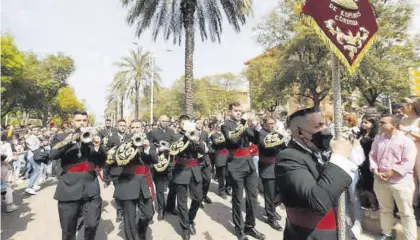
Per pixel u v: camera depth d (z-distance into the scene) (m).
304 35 17.11
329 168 1.64
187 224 4.61
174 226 5.25
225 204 6.58
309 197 1.60
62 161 3.80
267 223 5.35
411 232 3.76
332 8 2.12
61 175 3.80
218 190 7.86
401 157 3.84
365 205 5.21
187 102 11.46
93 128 3.95
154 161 4.23
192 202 4.96
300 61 19.14
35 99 36.69
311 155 1.84
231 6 11.77
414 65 17.25
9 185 6.16
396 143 3.90
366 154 4.73
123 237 4.76
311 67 18.28
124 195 3.95
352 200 4.79
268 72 22.77
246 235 4.67
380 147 4.08
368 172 4.73
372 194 4.84
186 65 11.46
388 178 3.91
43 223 5.50
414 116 4.49
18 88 31.16
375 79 16.66
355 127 5.56
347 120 5.63
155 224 5.34
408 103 4.50
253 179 4.71
